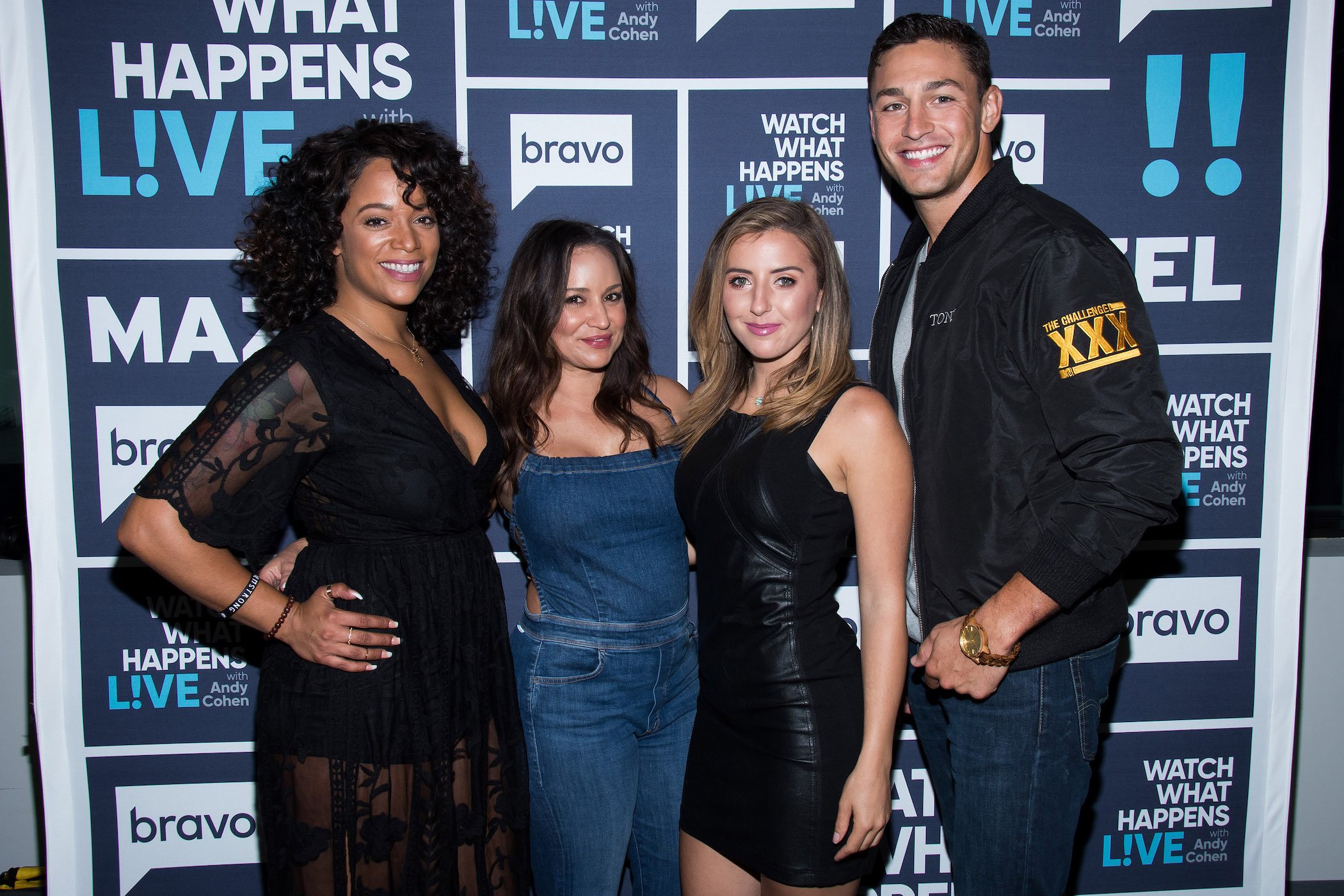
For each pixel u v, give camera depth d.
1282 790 2.29
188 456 1.34
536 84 2.08
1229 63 2.11
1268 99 2.12
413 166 1.46
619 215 2.12
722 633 1.57
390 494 1.44
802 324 1.52
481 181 2.09
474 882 1.58
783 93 2.10
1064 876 1.64
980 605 1.57
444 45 2.06
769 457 1.49
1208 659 2.26
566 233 1.70
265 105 2.04
